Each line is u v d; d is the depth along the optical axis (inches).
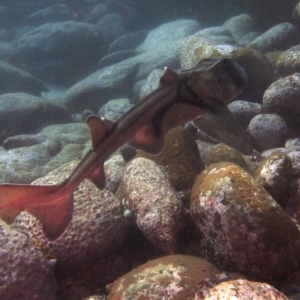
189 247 42.9
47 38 229.6
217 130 35.9
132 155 64.1
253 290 26.7
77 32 227.6
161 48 176.1
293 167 49.9
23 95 143.9
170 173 52.9
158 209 42.5
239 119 76.3
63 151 96.7
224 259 38.4
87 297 39.9
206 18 232.5
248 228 35.5
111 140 31.0
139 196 44.6
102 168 32.3
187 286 32.6
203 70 35.2
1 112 134.0
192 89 34.4
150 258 46.6
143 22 268.1
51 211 31.5
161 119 33.6
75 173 30.9
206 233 39.9
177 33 195.5
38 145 96.3
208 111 35.8
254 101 89.2
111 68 170.2
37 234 43.4
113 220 44.3
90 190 47.2
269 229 35.1
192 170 53.2
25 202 30.5
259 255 35.3
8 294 36.4
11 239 39.3
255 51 87.9
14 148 97.1
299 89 70.2
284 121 71.0
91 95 162.6
